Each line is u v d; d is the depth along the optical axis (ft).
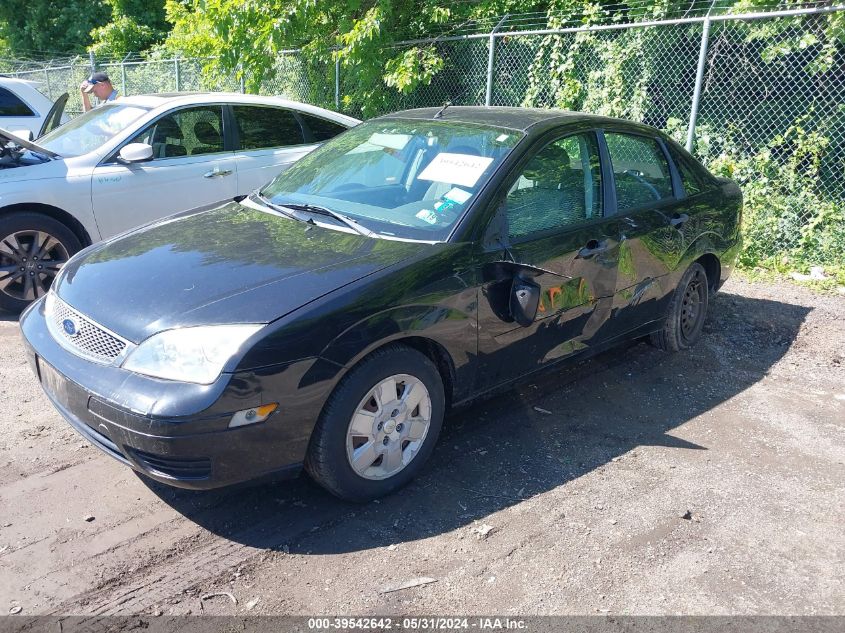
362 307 10.30
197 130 21.99
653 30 27.50
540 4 31.27
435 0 32.30
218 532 10.47
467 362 11.89
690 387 15.74
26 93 31.78
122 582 9.41
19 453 12.33
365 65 32.89
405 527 10.68
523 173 12.82
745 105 26.37
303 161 15.46
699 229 16.49
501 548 10.27
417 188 12.98
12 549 9.93
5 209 18.43
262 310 9.84
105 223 20.04
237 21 33.88
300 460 10.14
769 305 20.77
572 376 16.10
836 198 24.64
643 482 12.03
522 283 11.87
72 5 76.28
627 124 15.47
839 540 10.68
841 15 23.40
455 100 33.53
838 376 16.52
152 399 9.32
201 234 12.51
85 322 10.52
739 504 11.48
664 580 9.72
